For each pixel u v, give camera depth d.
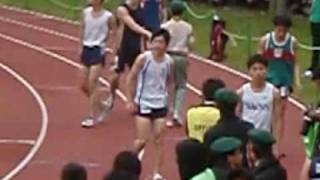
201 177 14.91
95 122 29.16
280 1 52.81
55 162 25.94
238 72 38.97
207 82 19.59
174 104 28.36
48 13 55.44
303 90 33.88
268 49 24.97
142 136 22.59
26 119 30.55
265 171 15.89
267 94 21.22
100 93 29.16
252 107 21.22
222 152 15.07
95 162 25.92
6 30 49.00
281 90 24.91
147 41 26.14
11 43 45.09
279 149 27.05
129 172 14.05
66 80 36.78
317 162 19.44
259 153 16.08
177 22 27.67
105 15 27.48
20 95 34.06
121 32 27.69
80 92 34.44
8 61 40.47
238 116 19.64
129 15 27.00
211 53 41.44
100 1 27.38
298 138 28.31
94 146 27.41
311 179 19.55
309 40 49.06
